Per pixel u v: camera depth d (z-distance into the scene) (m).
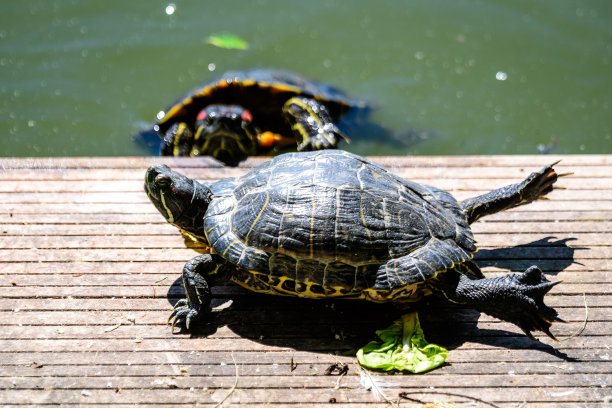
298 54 9.11
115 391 3.36
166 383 3.40
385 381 3.43
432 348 3.56
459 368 3.50
